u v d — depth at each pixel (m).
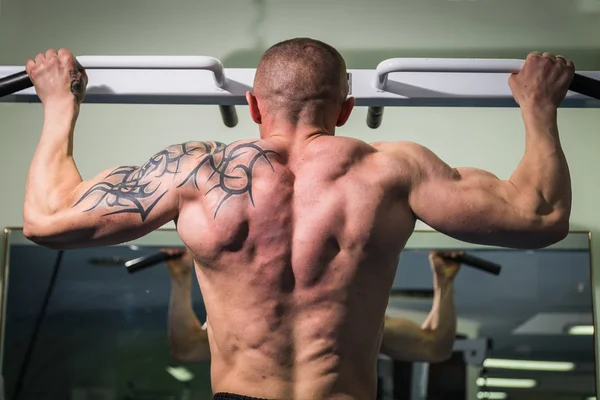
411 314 2.45
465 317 2.48
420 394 2.47
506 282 2.48
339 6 2.58
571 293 2.47
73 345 2.50
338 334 1.25
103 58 1.51
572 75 1.46
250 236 1.26
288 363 1.25
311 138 1.32
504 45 2.54
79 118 2.55
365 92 1.69
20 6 2.59
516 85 1.47
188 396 2.49
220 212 1.26
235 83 1.69
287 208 1.26
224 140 2.55
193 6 2.59
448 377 2.47
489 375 2.47
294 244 1.25
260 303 1.25
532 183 1.32
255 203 1.26
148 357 2.50
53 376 2.50
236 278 1.26
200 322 2.46
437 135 2.54
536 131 1.41
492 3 2.57
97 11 2.60
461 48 2.54
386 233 1.26
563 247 2.48
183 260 2.47
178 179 1.30
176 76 1.70
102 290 2.51
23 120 2.58
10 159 2.55
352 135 2.54
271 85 1.35
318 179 1.27
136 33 2.58
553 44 2.54
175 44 2.57
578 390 2.45
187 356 2.38
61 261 2.53
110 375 2.50
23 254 2.52
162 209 1.29
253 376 1.25
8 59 2.56
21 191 2.54
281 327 1.25
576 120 2.56
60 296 2.51
